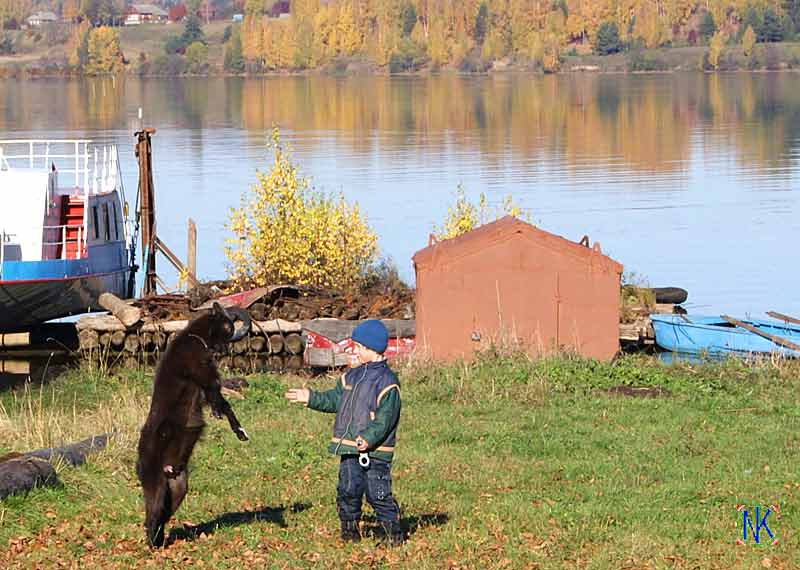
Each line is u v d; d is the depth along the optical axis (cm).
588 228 4691
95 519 1034
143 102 14425
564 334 2089
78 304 2831
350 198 5397
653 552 946
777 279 3778
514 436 1441
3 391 2148
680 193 5666
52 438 1361
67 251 2955
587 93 15425
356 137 8994
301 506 1095
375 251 3167
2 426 1439
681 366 1931
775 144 8225
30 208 2775
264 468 1254
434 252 2098
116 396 1916
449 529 1006
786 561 936
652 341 2525
